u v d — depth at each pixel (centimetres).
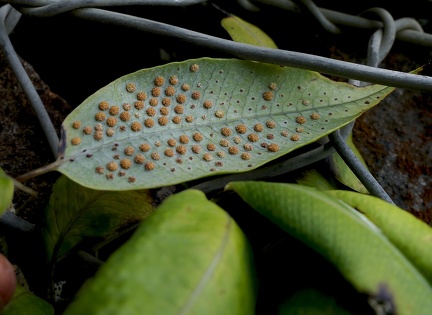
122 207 31
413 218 27
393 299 25
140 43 38
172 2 34
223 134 31
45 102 36
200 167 30
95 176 29
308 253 28
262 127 31
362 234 26
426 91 31
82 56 39
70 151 29
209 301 25
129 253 25
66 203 31
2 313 28
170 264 25
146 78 31
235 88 32
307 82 32
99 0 32
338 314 27
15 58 32
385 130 38
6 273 27
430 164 38
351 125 34
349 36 40
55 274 32
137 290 24
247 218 29
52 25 38
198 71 31
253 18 40
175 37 32
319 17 39
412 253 26
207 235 26
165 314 24
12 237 31
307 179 33
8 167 34
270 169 32
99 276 25
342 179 34
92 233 31
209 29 39
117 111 30
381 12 38
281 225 27
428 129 39
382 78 31
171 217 26
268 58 31
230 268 25
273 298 28
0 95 35
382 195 31
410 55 40
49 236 31
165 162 30
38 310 29
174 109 31
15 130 35
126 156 30
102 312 24
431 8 40
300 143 31
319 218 26
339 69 31
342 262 25
